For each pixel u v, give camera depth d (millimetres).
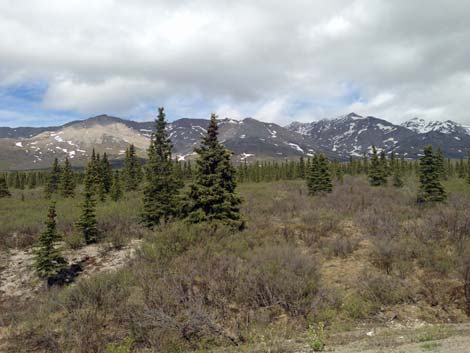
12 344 10688
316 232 20703
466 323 11008
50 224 19109
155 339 9984
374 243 17141
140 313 10727
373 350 8469
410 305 12383
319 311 11883
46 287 17609
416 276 14141
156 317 10508
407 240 17531
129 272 14938
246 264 14305
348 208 28953
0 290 18422
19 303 16844
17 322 12648
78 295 13109
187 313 10641
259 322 11211
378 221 21719
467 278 13008
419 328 10711
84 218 23078
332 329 10922
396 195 39281
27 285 18844
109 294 12625
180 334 10250
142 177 53031
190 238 17781
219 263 14359
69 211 32281
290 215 26531
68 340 10336
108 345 9586
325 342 9703
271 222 23938
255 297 12359
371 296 12758
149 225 24375
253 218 24891
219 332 10484
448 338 9078
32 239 24219
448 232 18703
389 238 17953
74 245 22344
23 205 39156
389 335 10094
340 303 12570
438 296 12633
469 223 19156
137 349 9789
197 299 11641
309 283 12781
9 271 20266
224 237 18656
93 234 23234
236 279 13094
